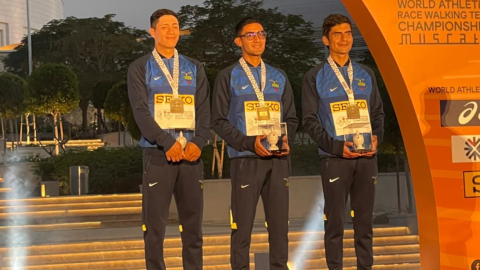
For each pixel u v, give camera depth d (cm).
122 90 2481
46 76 2212
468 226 398
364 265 484
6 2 7238
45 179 1619
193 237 452
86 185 1369
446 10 394
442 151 395
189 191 448
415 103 393
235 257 458
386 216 1028
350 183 480
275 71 474
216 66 2428
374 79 496
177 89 449
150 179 442
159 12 457
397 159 1131
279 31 2312
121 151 1575
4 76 2475
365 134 472
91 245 881
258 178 454
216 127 461
